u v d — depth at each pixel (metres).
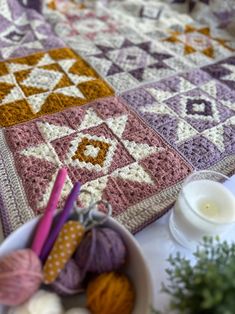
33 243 0.34
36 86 0.77
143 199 0.50
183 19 1.21
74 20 1.16
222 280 0.28
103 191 0.51
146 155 0.59
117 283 0.33
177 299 0.33
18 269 0.30
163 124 0.67
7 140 0.60
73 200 0.37
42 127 0.64
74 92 0.76
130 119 0.68
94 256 0.34
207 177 0.49
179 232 0.43
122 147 0.60
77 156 0.57
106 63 0.90
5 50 0.91
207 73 0.88
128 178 0.54
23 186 0.51
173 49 1.00
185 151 0.61
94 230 0.35
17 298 0.30
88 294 0.33
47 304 0.31
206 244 0.35
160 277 0.39
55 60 0.89
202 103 0.75
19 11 1.08
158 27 1.15
